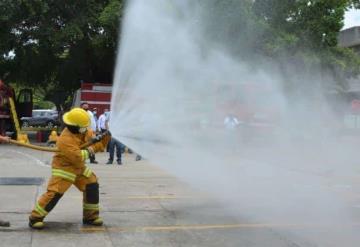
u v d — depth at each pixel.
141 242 5.89
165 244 5.83
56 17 22.94
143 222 6.86
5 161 13.92
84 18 22.61
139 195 8.83
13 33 22.80
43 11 21.59
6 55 24.28
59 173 6.35
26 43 23.38
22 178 10.41
